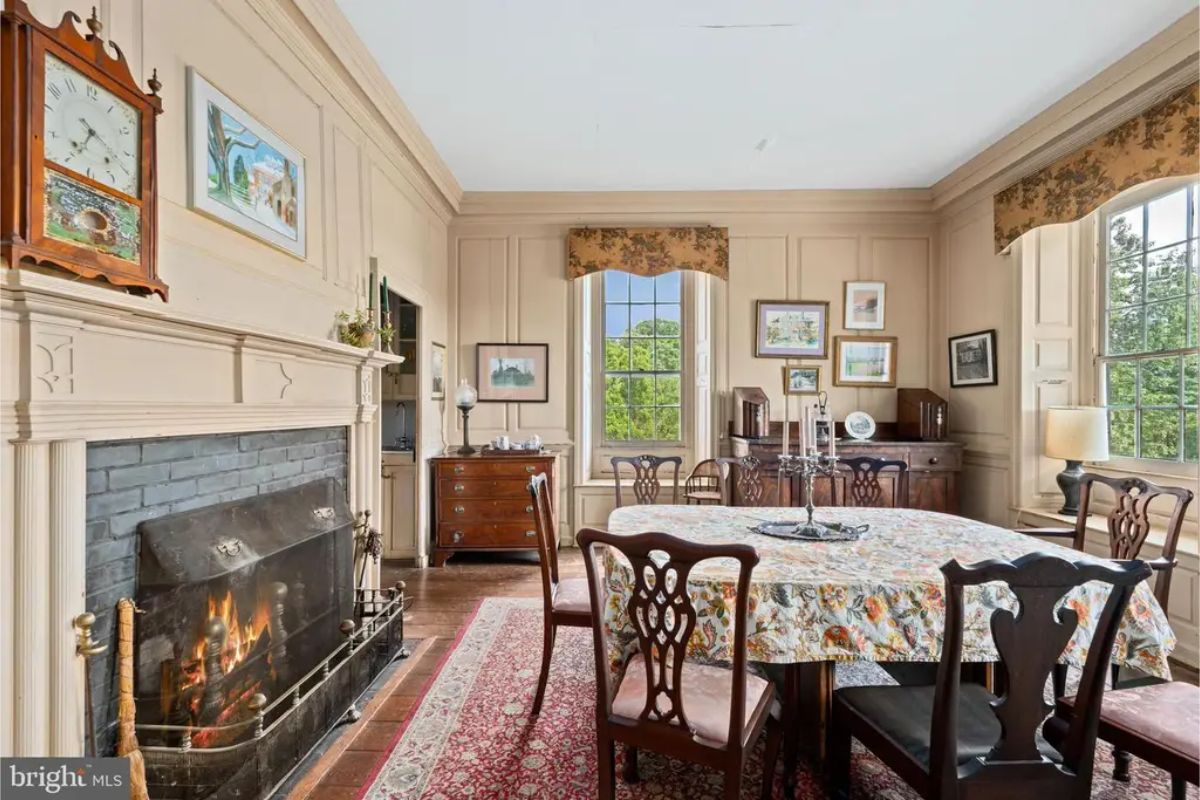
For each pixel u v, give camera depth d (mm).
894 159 3898
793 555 1891
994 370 3924
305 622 2193
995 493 3918
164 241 1640
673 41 2594
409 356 4531
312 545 2262
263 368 2023
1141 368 3211
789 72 2842
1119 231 3352
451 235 4660
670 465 4832
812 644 1586
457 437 4641
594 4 2348
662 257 4574
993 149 3666
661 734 1398
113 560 1437
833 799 1627
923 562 1811
